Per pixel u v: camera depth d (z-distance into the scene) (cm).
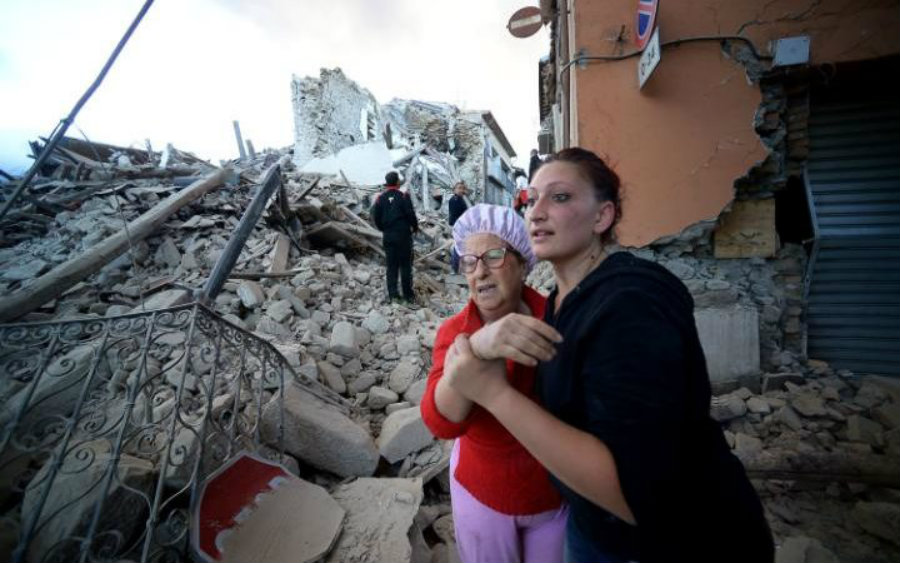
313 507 173
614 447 63
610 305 70
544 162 94
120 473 153
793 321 294
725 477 77
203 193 513
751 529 78
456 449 145
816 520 198
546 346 71
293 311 393
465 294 679
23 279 361
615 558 87
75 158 598
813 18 273
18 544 136
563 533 125
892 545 182
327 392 276
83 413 202
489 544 125
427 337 411
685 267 305
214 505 159
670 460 62
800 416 251
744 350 282
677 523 76
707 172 295
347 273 550
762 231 297
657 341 64
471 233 121
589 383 70
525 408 75
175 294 327
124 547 149
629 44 300
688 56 293
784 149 293
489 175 1834
